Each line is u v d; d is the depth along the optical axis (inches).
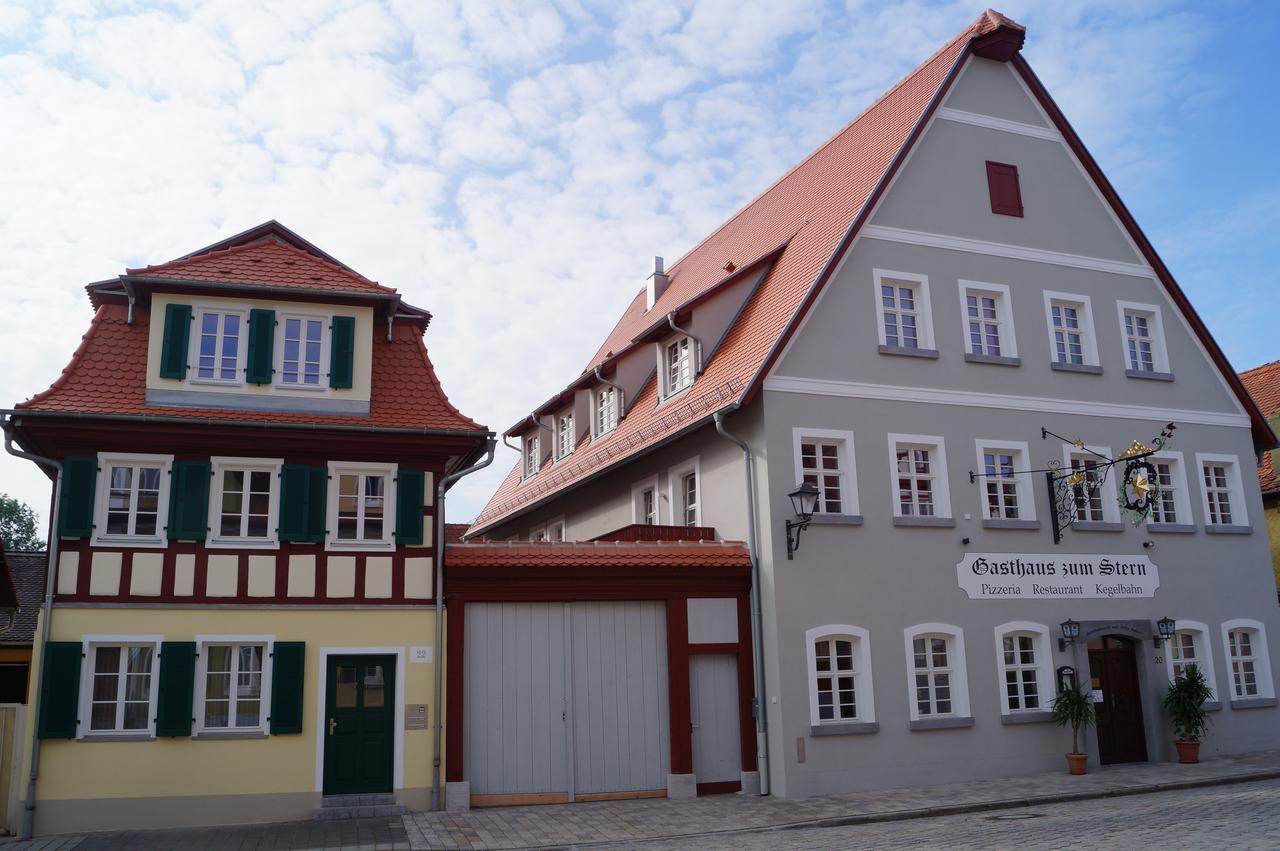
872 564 741.3
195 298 661.3
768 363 729.0
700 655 714.8
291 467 647.1
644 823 599.2
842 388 759.7
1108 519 844.0
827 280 769.6
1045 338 853.2
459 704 654.5
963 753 740.0
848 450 752.3
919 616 748.0
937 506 781.3
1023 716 764.0
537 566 678.5
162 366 639.8
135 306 665.6
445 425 679.1
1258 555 901.2
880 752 714.2
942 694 754.2
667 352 919.7
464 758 655.1
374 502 666.8
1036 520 806.5
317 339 679.1
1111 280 898.7
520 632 683.4
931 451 791.1
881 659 729.0
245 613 626.8
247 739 613.9
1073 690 760.3
